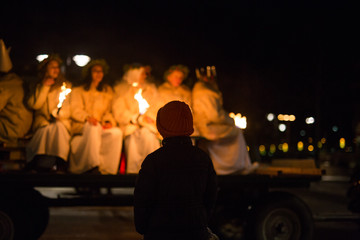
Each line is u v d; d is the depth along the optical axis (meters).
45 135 6.55
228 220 7.45
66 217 10.30
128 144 6.89
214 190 3.41
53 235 8.17
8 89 6.68
